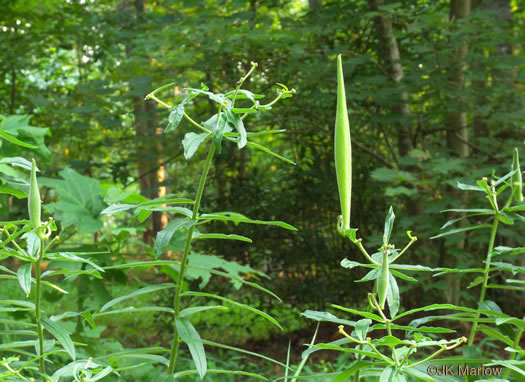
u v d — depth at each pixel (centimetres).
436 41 581
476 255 596
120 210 147
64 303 664
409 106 704
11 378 130
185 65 600
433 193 530
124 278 317
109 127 618
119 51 734
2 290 777
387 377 117
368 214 727
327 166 735
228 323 740
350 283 710
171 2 623
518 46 602
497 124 658
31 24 729
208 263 306
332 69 566
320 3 678
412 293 618
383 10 581
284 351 656
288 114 682
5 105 848
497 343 606
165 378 149
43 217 416
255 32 538
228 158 696
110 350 370
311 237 689
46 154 220
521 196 154
